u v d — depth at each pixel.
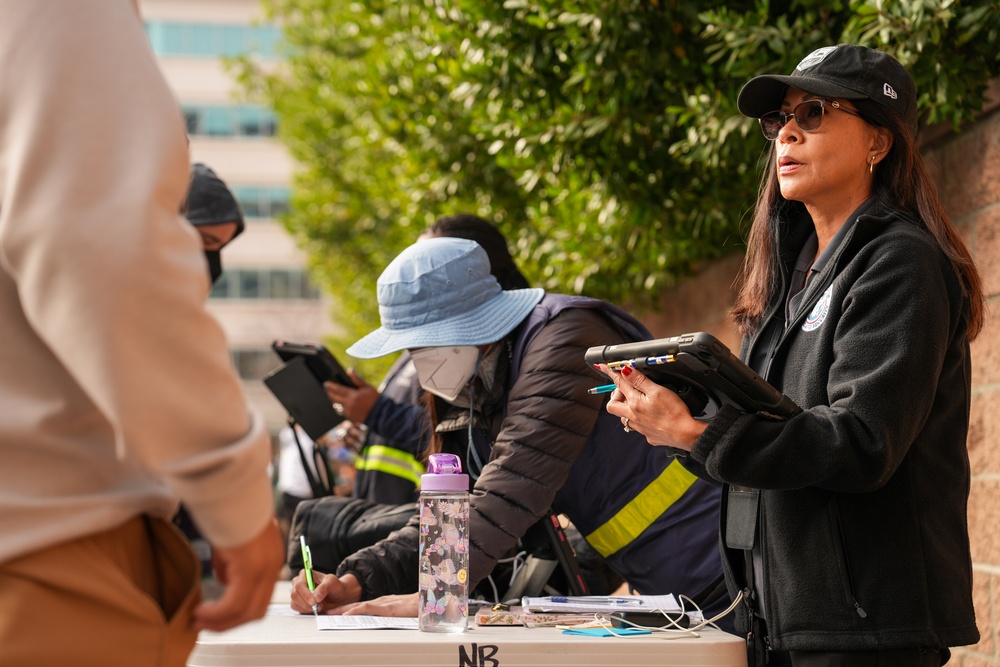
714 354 2.09
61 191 1.23
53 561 1.33
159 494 1.42
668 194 5.43
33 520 1.32
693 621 2.52
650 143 5.24
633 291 6.91
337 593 2.78
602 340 3.00
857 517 2.21
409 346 3.02
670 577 3.02
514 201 7.10
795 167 2.50
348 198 13.55
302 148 14.58
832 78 2.45
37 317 1.23
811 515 2.24
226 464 1.30
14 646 1.29
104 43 1.34
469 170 7.10
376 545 2.89
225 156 54.22
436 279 3.08
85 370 1.22
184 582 1.46
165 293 1.24
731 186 5.18
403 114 7.50
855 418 2.10
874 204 2.46
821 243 2.57
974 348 4.03
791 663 2.32
